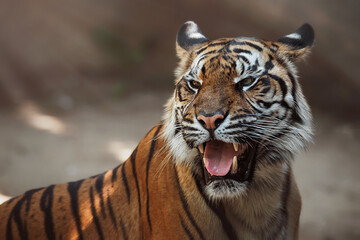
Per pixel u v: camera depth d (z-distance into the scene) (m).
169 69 32.06
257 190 6.18
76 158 17.39
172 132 6.24
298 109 6.20
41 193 7.41
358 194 15.20
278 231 6.35
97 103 27.00
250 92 5.92
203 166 6.07
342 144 20.28
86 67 30.92
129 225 6.69
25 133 20.19
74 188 7.30
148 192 6.40
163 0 34.16
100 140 20.06
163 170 6.29
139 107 26.59
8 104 24.75
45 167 16.19
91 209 6.96
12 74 27.47
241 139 5.86
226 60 5.97
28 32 30.55
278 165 6.20
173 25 33.81
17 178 14.88
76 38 32.06
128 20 34.31
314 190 15.46
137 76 31.55
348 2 25.91
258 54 6.07
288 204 6.43
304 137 6.23
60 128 21.62
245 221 6.25
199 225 6.11
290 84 6.14
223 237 6.17
